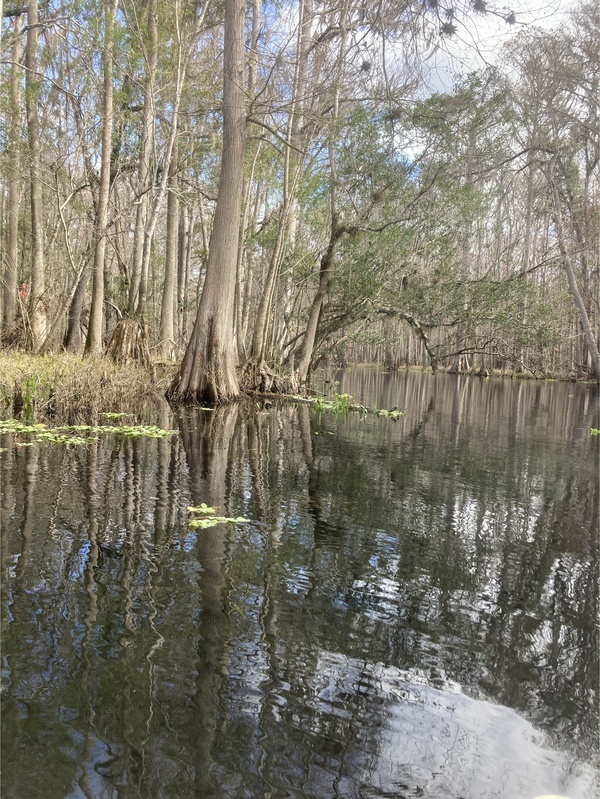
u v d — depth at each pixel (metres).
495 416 12.88
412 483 5.76
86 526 3.90
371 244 15.25
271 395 14.65
